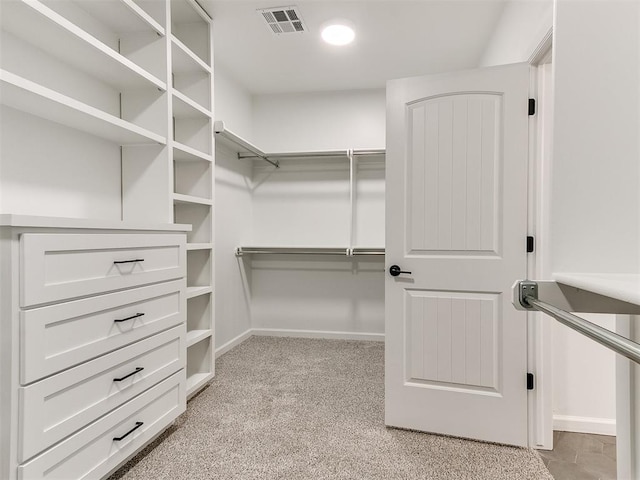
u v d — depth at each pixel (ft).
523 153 5.91
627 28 2.64
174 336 5.89
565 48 2.72
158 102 6.62
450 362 6.29
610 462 5.65
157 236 5.48
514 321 5.98
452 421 6.28
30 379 3.58
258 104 12.62
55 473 3.87
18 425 3.51
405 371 6.53
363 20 8.07
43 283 3.72
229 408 7.15
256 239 12.76
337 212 12.34
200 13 7.65
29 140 5.01
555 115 2.74
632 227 2.67
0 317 3.51
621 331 3.44
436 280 6.35
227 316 11.03
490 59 8.74
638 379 3.31
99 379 4.43
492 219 6.07
